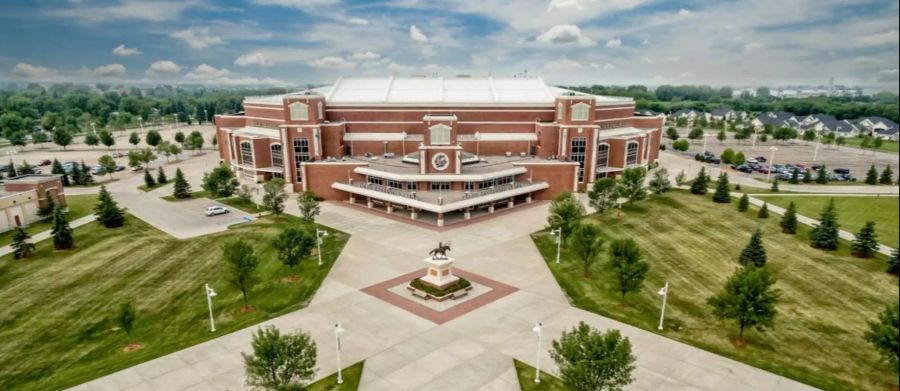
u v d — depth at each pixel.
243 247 45.28
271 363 30.11
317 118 95.06
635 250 44.91
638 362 36.06
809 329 40.69
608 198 72.50
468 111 100.81
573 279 51.97
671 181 101.06
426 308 45.25
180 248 60.75
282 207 74.94
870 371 34.88
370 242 64.31
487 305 45.88
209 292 40.72
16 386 33.94
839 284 48.84
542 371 35.47
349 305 45.88
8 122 171.00
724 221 69.94
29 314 44.22
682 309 44.72
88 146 164.25
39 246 61.78
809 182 99.88
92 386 33.38
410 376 34.94
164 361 36.38
